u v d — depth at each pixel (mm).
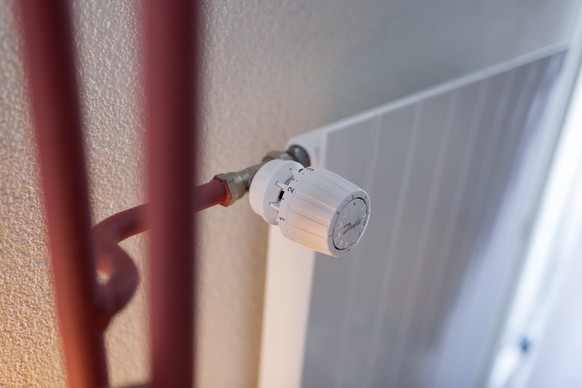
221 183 362
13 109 312
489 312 1100
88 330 311
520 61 736
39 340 398
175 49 222
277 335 584
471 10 691
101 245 312
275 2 456
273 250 537
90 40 338
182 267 270
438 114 588
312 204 338
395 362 797
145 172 257
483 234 883
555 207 1183
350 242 359
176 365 292
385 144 524
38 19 228
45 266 373
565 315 1004
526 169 939
